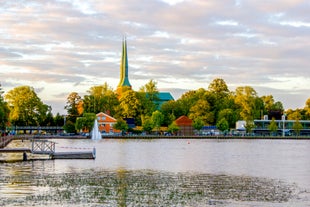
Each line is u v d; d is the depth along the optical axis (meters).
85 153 88.94
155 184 54.81
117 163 80.75
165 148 131.25
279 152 118.12
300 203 44.69
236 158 96.06
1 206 41.56
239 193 49.38
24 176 60.84
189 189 51.44
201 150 123.19
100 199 44.97
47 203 42.94
